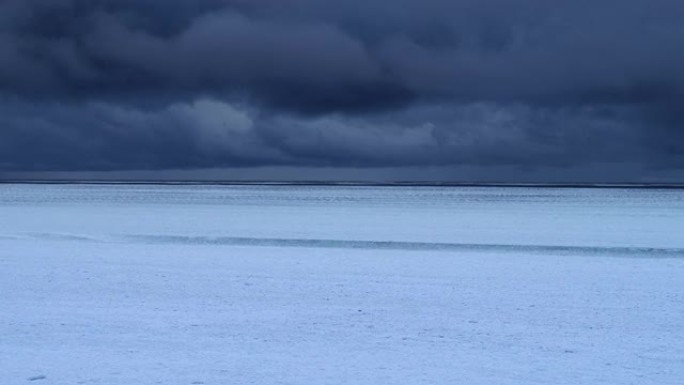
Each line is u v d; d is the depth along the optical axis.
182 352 9.12
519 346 9.49
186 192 112.19
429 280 15.15
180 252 20.34
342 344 9.60
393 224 32.69
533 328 10.58
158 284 14.52
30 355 8.95
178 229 29.27
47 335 10.02
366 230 28.92
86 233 27.11
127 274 15.90
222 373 8.18
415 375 8.11
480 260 18.62
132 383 7.80
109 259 18.59
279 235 26.27
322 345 9.54
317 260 18.56
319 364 8.58
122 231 28.09
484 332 10.31
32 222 33.69
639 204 60.84
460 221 35.38
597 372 8.25
